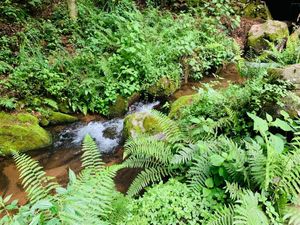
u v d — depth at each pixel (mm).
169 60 7812
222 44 8719
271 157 3109
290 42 6973
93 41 7988
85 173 3262
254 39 9148
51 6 10016
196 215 3217
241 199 3018
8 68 6941
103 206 2906
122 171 4863
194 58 7996
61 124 6500
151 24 9391
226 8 9977
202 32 8867
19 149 5582
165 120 4473
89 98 6836
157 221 3176
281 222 2859
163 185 3670
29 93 6465
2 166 5258
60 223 2109
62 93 6727
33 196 2908
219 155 3482
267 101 4199
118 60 7344
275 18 12062
